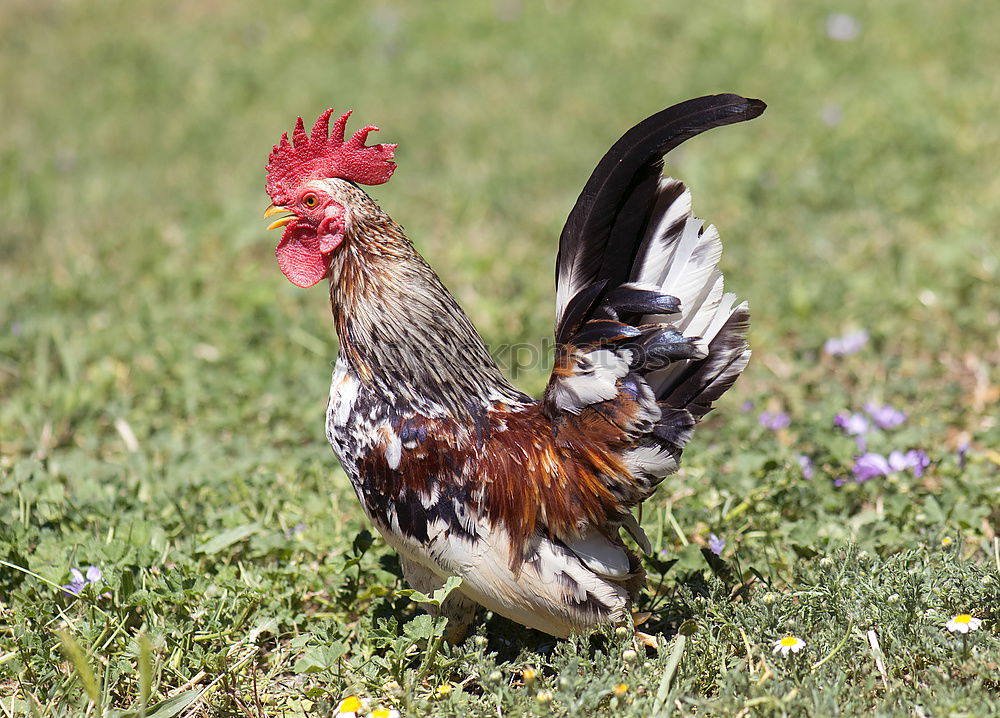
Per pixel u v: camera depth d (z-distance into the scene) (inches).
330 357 378.6
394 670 205.2
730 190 488.7
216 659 208.8
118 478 299.9
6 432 338.0
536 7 804.0
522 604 199.5
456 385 204.2
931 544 231.8
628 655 194.7
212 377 363.6
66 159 599.8
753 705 184.7
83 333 398.6
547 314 395.9
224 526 264.7
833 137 528.4
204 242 472.7
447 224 491.5
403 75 713.6
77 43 819.4
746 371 357.7
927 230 437.7
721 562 232.8
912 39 665.0
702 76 652.1
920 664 198.2
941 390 329.1
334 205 208.7
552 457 197.8
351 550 250.2
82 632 218.8
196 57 772.6
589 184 201.8
